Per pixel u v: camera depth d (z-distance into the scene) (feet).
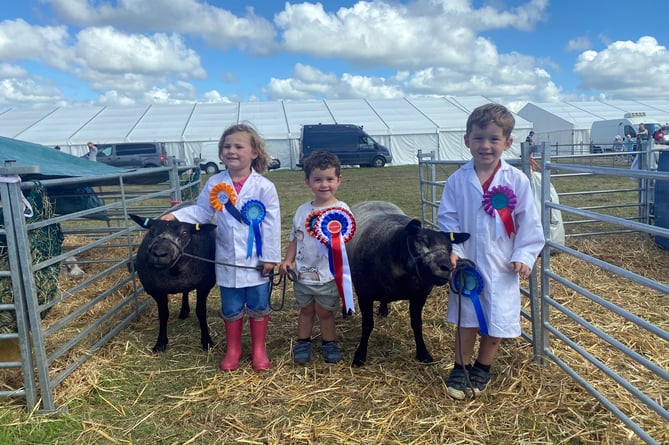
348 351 14.58
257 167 13.88
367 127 116.06
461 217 11.54
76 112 127.34
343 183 68.95
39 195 12.04
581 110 145.89
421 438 10.43
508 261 11.16
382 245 12.98
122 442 10.57
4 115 125.90
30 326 11.36
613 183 55.83
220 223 13.33
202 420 11.30
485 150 10.91
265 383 12.78
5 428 10.84
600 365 10.96
